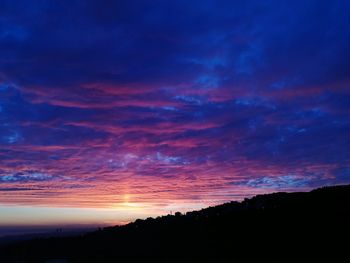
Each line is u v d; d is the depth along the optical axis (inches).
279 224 1584.6
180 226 2042.3
